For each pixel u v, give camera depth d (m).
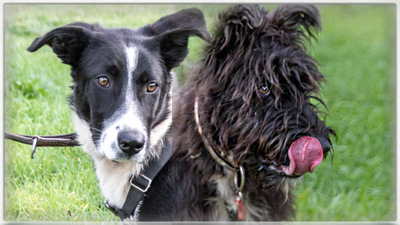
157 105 1.36
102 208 1.54
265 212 1.37
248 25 1.31
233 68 1.31
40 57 1.82
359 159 1.84
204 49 1.33
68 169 1.57
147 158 1.37
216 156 1.33
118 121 1.32
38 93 1.76
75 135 1.42
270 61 1.30
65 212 1.52
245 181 1.35
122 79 1.34
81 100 1.38
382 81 2.26
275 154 1.30
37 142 1.42
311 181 1.71
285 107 1.31
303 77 1.33
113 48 1.35
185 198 1.34
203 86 1.32
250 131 1.30
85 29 1.37
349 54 2.56
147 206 1.37
